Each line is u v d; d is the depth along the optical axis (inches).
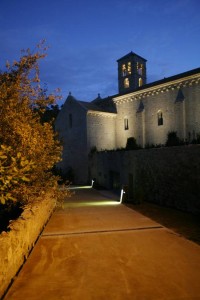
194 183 601.3
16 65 365.1
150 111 1421.0
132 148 1237.7
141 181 877.2
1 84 350.9
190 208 615.5
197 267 268.7
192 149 608.1
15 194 344.8
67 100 1605.6
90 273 258.1
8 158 284.5
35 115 426.0
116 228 443.8
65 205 759.1
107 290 222.1
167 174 714.8
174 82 1283.2
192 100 1219.2
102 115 1547.7
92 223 489.7
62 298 209.3
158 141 1374.3
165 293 215.2
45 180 471.2
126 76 1934.1
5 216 435.5
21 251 289.9
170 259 292.7
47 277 249.8
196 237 394.9
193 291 218.1
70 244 357.4
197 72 1194.0
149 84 1515.7
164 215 589.9
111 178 1245.7
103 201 850.1
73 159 1553.9
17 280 243.3
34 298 209.8
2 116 313.6
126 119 1560.0
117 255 309.1
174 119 1294.3
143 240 370.6
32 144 337.7
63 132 1621.6
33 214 357.4
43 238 388.8
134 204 758.5
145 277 246.5
